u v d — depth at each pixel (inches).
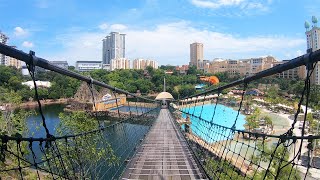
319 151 905.5
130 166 383.9
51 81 3292.3
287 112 2726.4
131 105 2370.8
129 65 6638.8
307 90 124.0
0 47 121.5
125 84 3499.0
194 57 6909.5
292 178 536.7
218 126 386.3
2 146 124.0
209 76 4222.4
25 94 2751.0
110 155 493.0
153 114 1229.7
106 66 6860.2
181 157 436.5
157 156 443.5
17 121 598.5
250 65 4719.5
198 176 334.0
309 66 123.5
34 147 796.0
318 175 814.5
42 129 1469.0
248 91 3383.4
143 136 667.4
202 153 411.2
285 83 2928.2
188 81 4077.3
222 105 3157.0
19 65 4195.4
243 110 2819.9
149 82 3619.6
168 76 3924.7
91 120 749.3
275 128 2069.4
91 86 257.3
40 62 148.7
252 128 1972.2
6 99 1219.9
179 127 865.5
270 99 2770.7
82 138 436.1
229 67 5083.7
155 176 339.0
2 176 464.4
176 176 336.8
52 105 2915.8
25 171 593.6
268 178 600.7
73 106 2345.0
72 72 211.9
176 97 3481.8
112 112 1819.6
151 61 6628.9
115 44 7755.9
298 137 131.0
